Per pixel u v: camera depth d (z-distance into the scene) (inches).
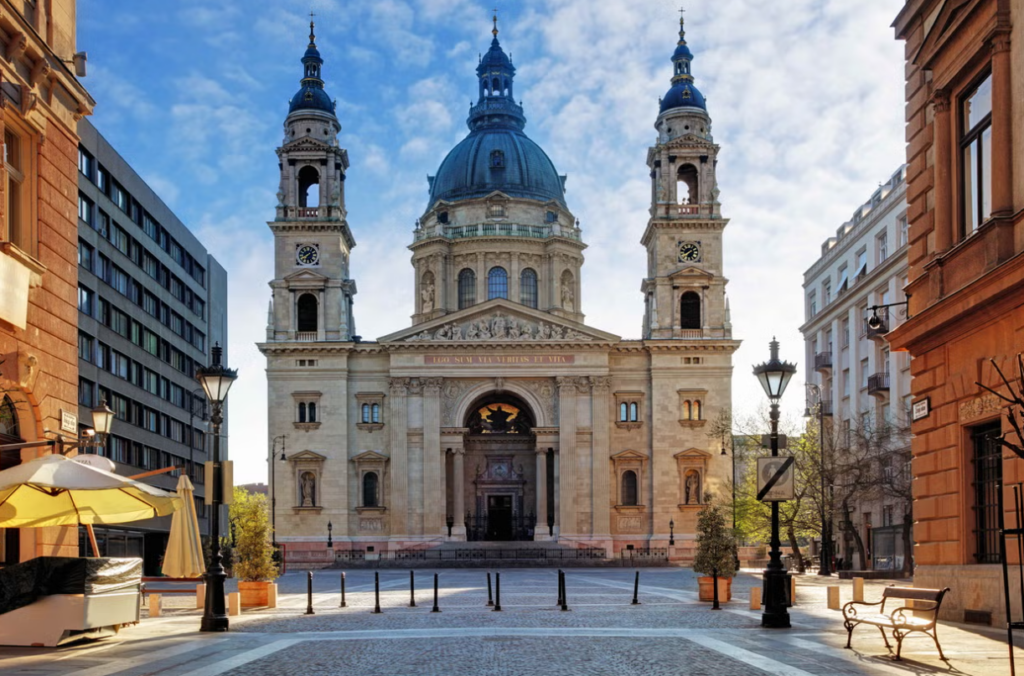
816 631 1104.8
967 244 1105.4
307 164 4384.8
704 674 785.6
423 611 1470.2
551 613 1401.3
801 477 3154.5
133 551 3804.1
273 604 1588.3
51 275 1200.2
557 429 4197.8
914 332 1229.1
